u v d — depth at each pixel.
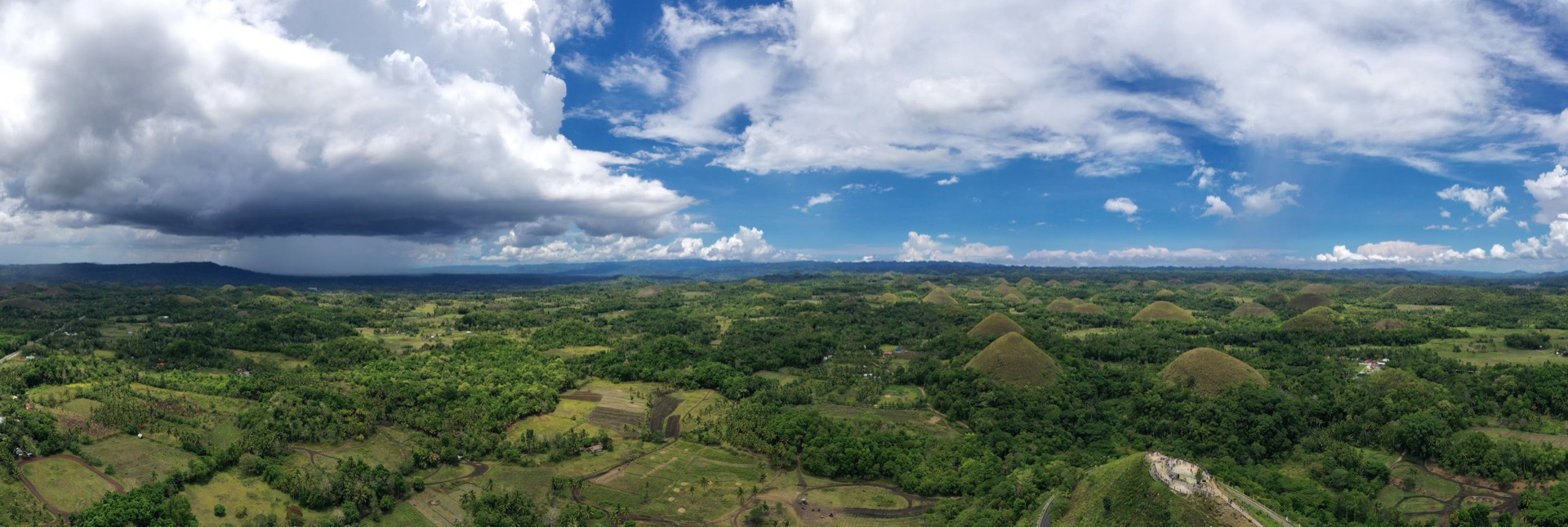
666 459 139.00
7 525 98.75
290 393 158.88
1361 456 122.19
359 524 112.06
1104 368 182.88
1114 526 94.75
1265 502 103.44
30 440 119.19
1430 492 112.50
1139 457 107.38
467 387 171.25
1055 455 131.62
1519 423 130.00
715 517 115.56
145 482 113.56
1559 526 95.31
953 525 107.38
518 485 126.38
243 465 122.50
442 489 125.00
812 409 162.25
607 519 114.88
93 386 154.88
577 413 166.38
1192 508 93.44
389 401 159.88
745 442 144.38
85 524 98.38
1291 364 184.75
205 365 188.75
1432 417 126.50
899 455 131.38
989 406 155.75
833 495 123.12
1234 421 134.12
